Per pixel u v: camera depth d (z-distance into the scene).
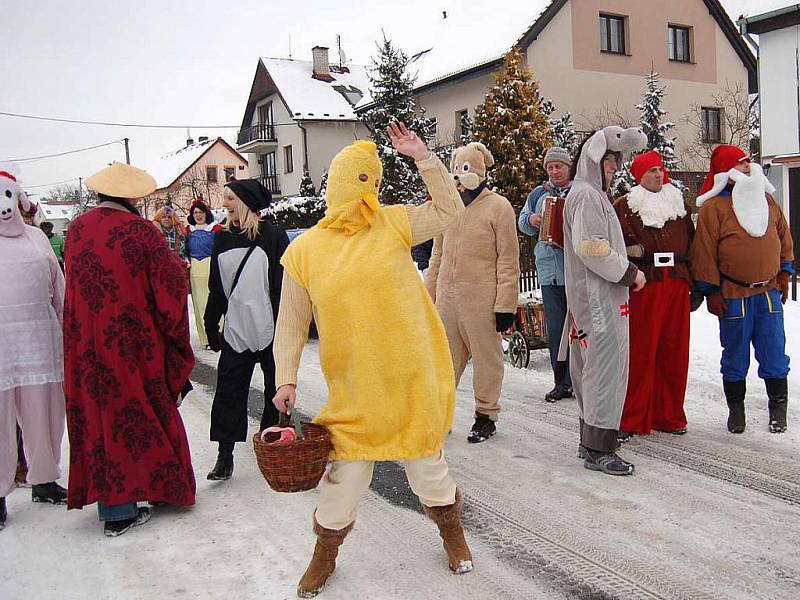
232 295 4.80
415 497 4.42
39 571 3.64
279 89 35.66
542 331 7.61
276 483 2.93
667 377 5.28
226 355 4.83
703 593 3.12
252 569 3.55
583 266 4.56
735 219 5.07
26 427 4.45
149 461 4.06
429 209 3.21
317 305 3.11
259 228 4.92
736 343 5.20
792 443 4.97
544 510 4.08
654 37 24.12
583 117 22.73
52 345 4.54
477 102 23.02
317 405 6.79
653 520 3.87
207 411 6.82
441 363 3.26
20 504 4.64
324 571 3.27
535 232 6.62
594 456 4.67
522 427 5.71
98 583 3.48
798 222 13.47
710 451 4.91
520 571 3.39
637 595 3.12
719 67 25.67
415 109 24.62
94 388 3.96
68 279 4.03
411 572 3.43
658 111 21.27
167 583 3.45
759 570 3.29
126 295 3.98
